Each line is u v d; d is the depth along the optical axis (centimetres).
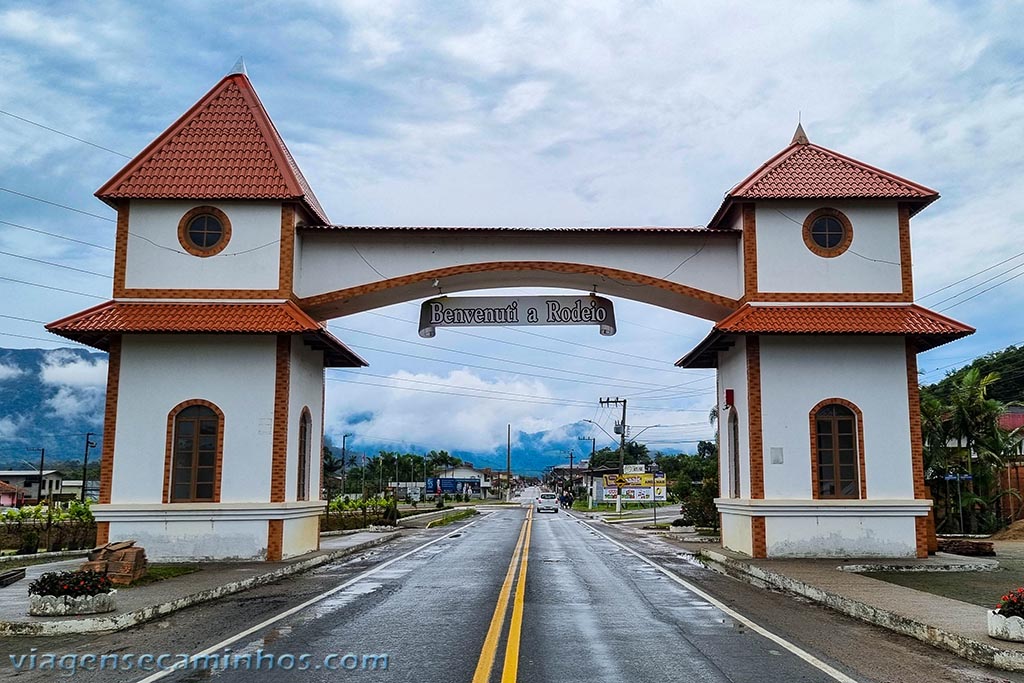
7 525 2378
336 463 9669
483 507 7912
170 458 1845
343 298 2000
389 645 919
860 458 1859
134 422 1856
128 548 1418
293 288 1945
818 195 1934
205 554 1812
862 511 1830
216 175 1956
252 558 1811
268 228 1938
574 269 2000
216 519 1823
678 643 939
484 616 1115
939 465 2825
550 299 2105
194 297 1906
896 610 1080
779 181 1980
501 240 2008
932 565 1680
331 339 2009
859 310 1919
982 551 2009
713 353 2281
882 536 1828
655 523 4184
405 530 3447
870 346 1900
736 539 2008
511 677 772
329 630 1016
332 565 1858
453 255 2008
